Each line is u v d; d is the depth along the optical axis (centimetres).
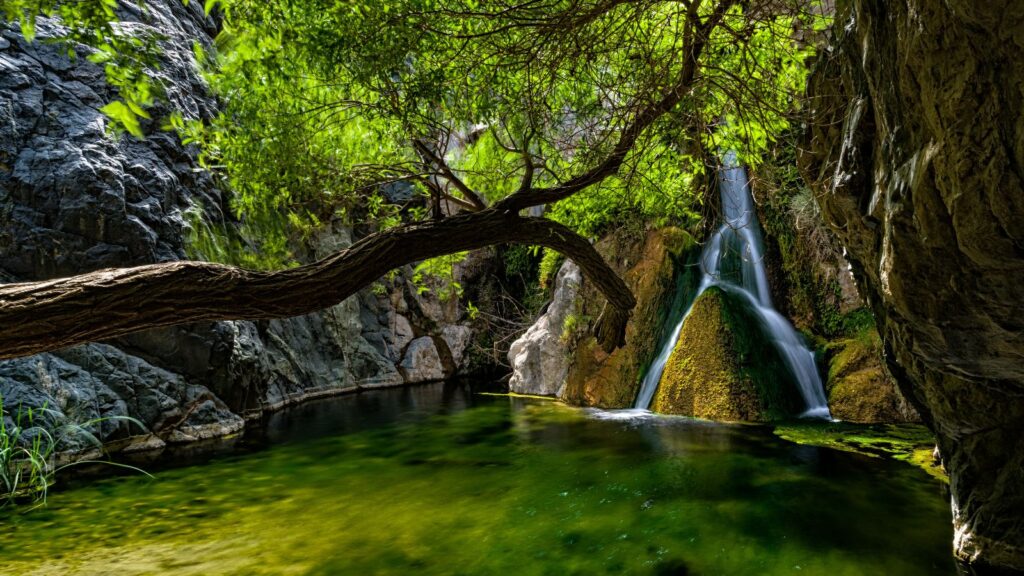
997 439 316
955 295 226
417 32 288
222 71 429
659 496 479
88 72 761
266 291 205
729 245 921
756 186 816
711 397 785
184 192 830
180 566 366
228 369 802
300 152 467
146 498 507
